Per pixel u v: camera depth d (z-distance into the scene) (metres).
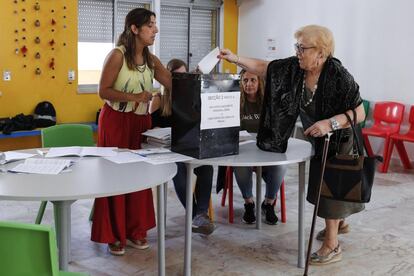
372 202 4.78
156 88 7.54
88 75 7.43
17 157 2.75
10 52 6.53
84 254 3.43
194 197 3.66
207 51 8.73
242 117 4.00
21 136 6.45
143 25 3.15
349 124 2.93
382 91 6.80
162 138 3.12
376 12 6.77
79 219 4.13
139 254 3.44
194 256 3.43
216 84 2.79
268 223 4.10
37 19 6.69
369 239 3.79
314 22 7.53
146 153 2.91
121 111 3.24
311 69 2.95
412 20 6.41
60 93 7.02
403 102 6.59
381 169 6.14
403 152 6.29
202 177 3.61
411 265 3.34
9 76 6.55
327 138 2.86
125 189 2.23
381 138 6.81
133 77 3.24
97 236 3.32
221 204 4.61
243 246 3.62
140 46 3.22
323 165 2.87
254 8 8.52
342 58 7.21
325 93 2.94
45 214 4.25
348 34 7.11
